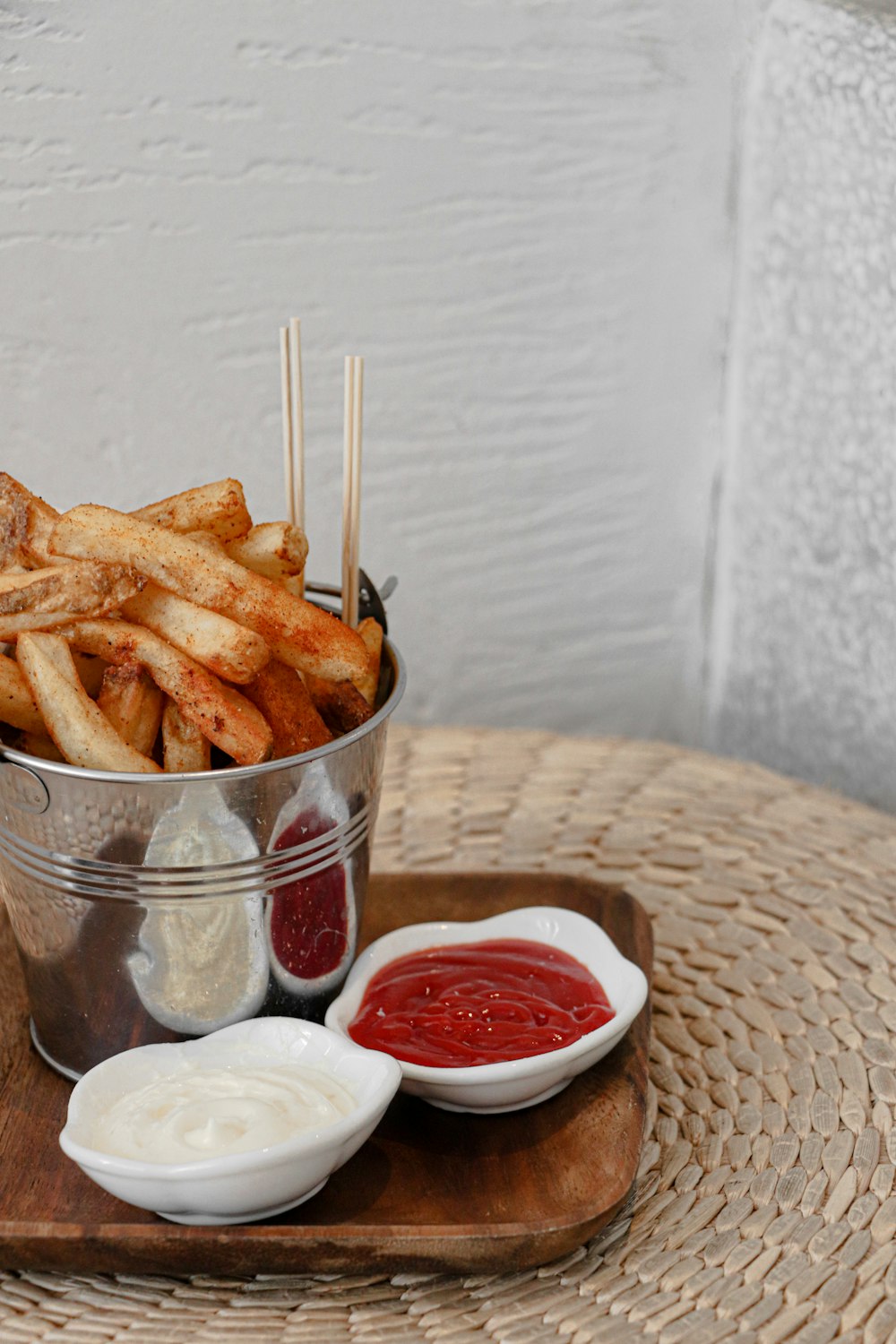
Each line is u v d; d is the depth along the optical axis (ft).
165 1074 2.85
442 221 3.75
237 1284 2.78
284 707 2.88
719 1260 2.79
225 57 3.57
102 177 3.59
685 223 3.82
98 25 3.50
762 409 3.85
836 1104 2.98
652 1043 3.08
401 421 3.86
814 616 3.83
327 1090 2.80
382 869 3.34
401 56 3.63
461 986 3.00
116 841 2.82
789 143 3.66
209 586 2.85
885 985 3.15
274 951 2.93
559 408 3.92
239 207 3.66
